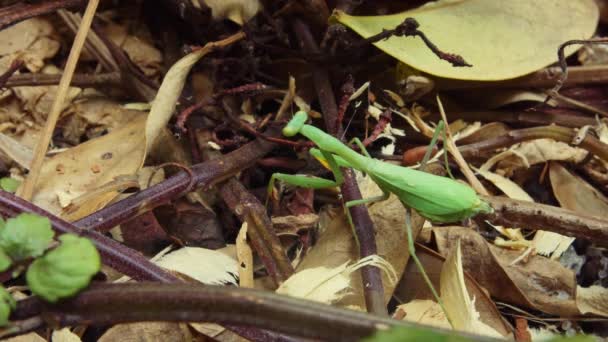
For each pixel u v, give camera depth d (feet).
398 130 0.96
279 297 0.59
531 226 0.82
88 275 0.61
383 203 0.84
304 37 0.95
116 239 0.82
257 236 0.81
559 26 0.95
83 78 0.94
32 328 0.62
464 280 0.81
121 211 0.77
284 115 0.93
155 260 0.80
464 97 1.00
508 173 0.96
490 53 0.92
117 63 0.95
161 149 0.89
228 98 0.93
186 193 0.81
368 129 0.96
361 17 0.91
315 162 0.92
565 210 0.81
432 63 0.90
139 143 0.88
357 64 0.96
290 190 0.90
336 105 0.94
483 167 0.95
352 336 0.57
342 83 0.96
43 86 0.94
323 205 0.91
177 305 0.60
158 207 0.84
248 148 0.85
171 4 0.97
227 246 0.83
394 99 0.97
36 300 0.62
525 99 0.98
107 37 0.94
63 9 0.94
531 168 0.97
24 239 0.62
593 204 0.93
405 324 0.57
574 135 0.93
